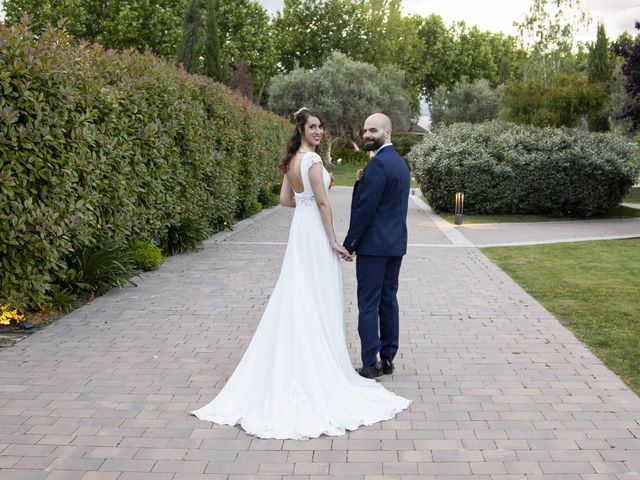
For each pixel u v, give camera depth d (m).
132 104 8.19
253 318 6.01
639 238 12.40
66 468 3.06
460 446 3.31
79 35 34.72
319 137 4.06
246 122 15.66
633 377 4.37
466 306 6.57
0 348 5.03
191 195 10.71
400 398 3.91
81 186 6.73
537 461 3.13
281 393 3.63
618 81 29.19
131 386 4.20
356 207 4.08
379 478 2.97
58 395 4.03
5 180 5.30
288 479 2.96
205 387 4.19
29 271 5.64
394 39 56.25
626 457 3.17
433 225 14.89
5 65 5.43
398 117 46.31
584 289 7.35
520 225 14.96
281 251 10.37
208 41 26.38
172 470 3.05
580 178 16.27
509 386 4.21
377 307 4.28
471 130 17.94
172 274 8.23
